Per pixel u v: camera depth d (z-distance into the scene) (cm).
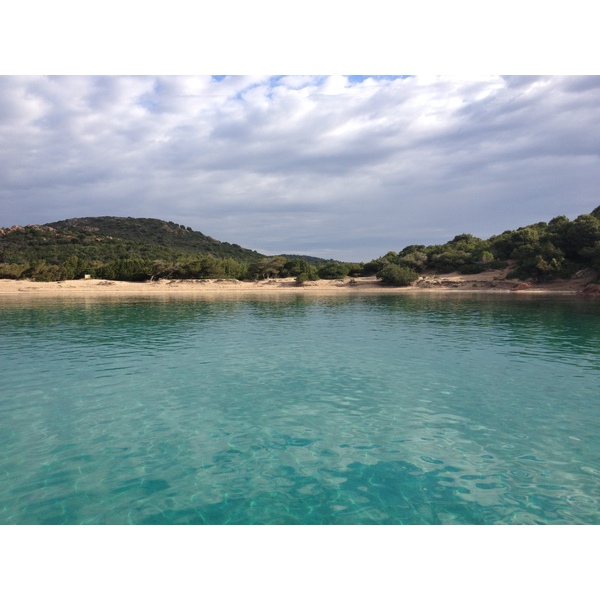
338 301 4672
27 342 2014
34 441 887
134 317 3055
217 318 3027
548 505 653
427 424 980
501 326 2548
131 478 735
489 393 1212
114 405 1110
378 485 711
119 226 17575
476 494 683
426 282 7025
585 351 1795
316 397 1179
